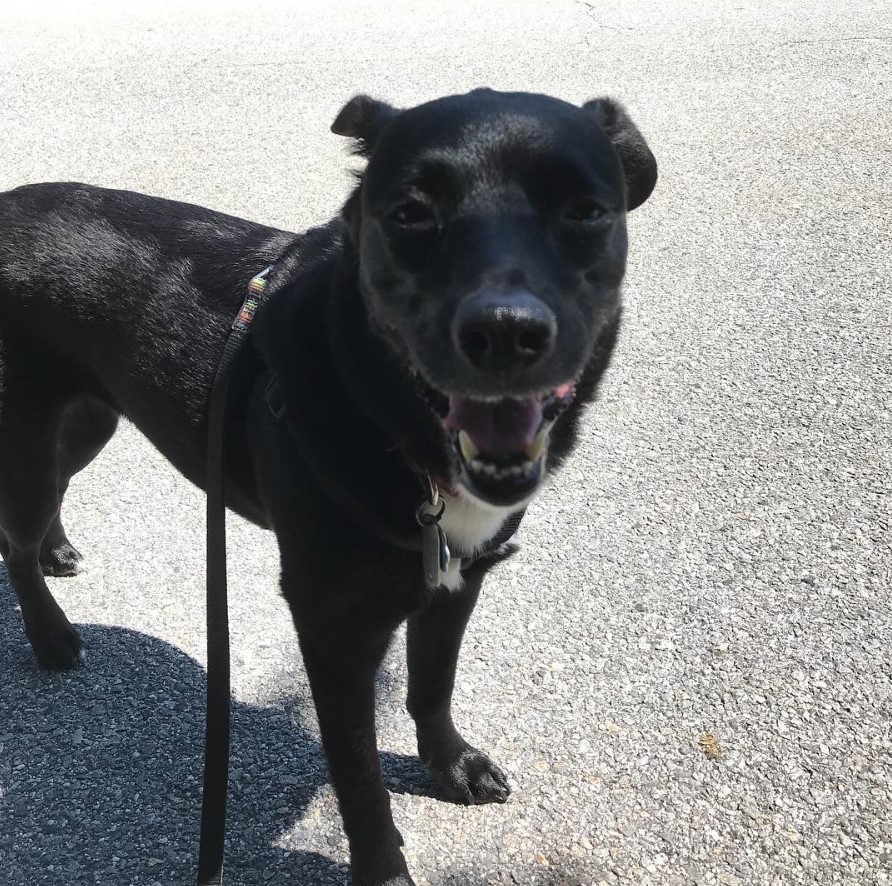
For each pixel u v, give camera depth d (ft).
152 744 1.91
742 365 2.98
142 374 1.73
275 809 1.77
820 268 3.45
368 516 1.39
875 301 3.26
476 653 2.06
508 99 1.41
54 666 2.05
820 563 2.27
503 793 1.77
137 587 2.26
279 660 2.06
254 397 1.59
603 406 2.81
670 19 5.66
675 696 1.95
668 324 3.18
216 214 1.86
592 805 1.76
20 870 1.67
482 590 2.20
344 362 1.39
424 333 1.28
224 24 5.57
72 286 1.77
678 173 4.09
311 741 1.90
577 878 1.64
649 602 2.17
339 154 4.08
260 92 4.68
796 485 2.51
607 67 4.97
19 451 1.87
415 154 1.35
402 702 2.00
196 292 1.71
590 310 1.40
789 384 2.89
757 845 1.68
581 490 2.50
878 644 2.05
